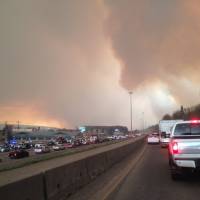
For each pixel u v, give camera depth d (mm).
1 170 23141
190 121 16109
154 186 13953
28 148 97750
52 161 28672
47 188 9797
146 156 31922
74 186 12641
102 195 11906
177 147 14297
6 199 7297
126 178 16484
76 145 85938
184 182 14828
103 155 19750
